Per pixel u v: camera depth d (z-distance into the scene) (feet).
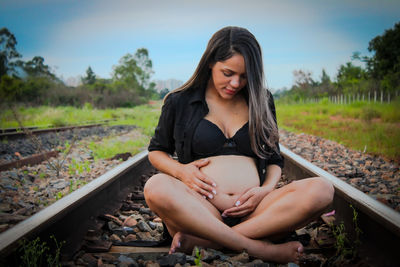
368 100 69.36
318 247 7.47
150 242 7.64
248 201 6.70
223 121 7.18
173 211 6.12
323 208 6.20
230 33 6.48
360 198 7.36
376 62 82.64
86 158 20.86
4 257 5.34
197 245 6.42
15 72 164.04
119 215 9.67
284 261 6.44
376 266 6.25
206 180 6.76
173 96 7.37
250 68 6.52
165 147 7.73
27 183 14.62
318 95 103.71
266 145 7.52
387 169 16.71
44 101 104.78
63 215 6.91
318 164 18.02
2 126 41.81
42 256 6.19
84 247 7.24
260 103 6.87
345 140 27.58
